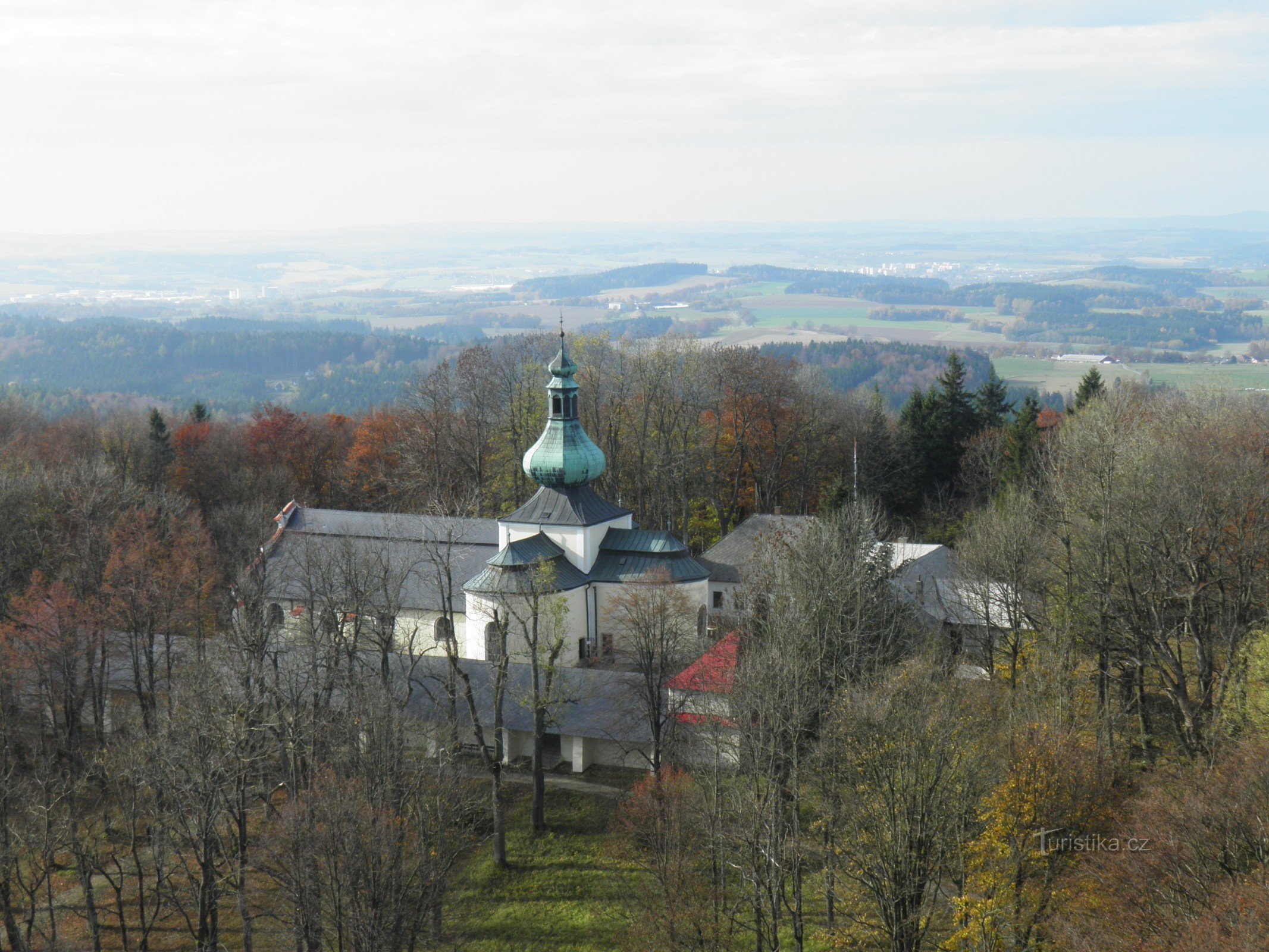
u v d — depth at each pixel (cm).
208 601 9306
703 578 9331
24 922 6359
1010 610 7756
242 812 5844
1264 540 7025
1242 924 3888
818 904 6069
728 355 14638
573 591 9075
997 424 14788
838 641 6519
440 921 6206
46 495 11056
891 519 13438
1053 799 5019
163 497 11619
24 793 7150
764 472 13775
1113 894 4656
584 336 14938
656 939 5750
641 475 13100
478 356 14100
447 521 9956
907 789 4875
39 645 7856
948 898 5216
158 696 8625
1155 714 7475
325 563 8831
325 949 5566
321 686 7475
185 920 5988
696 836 6200
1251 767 4806
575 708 8088
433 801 6712
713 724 6022
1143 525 7231
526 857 7019
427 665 8506
